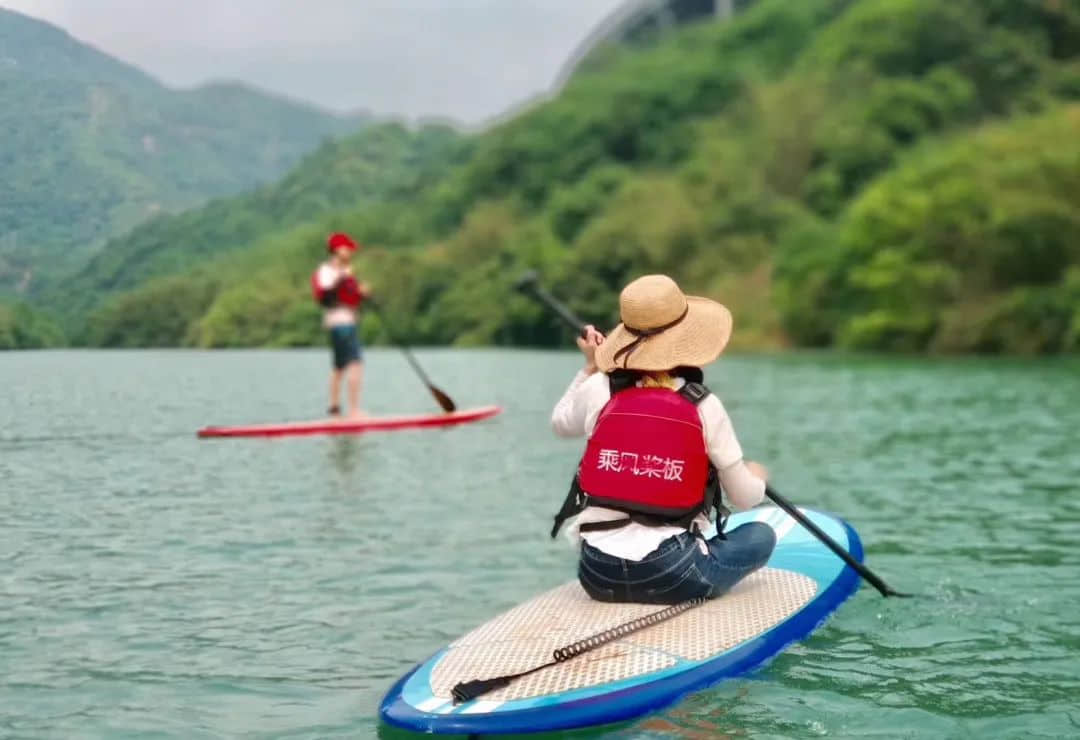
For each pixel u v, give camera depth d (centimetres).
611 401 402
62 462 776
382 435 1105
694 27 13012
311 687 385
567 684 346
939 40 7006
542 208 9000
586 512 405
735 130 7888
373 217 8131
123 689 381
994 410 1394
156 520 648
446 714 330
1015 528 637
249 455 922
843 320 4222
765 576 451
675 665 362
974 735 328
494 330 6700
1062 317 3241
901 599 478
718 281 5606
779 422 1260
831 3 11062
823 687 366
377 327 6175
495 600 498
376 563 564
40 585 508
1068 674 381
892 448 1007
